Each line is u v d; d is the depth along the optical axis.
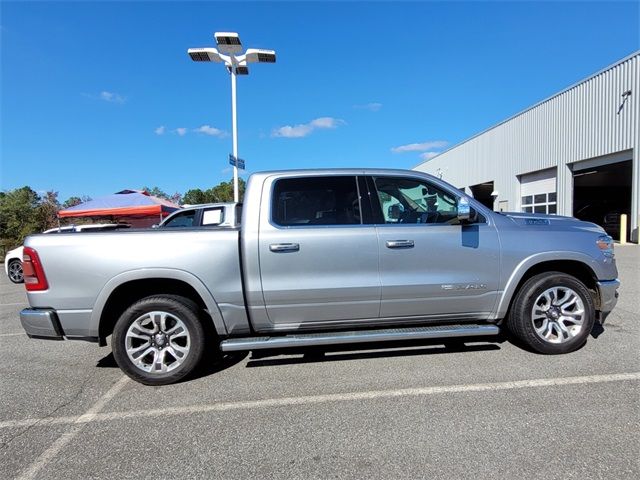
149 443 3.14
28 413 3.71
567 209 21.20
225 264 4.17
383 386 3.97
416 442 3.03
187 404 3.77
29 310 4.12
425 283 4.36
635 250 15.05
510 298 4.55
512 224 4.62
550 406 3.47
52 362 5.07
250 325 4.28
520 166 24.77
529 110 23.84
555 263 4.78
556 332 4.59
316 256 4.23
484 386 3.89
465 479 2.60
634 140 17.23
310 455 2.92
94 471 2.82
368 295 4.30
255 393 3.94
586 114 19.81
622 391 3.70
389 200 4.51
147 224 20.94
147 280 4.22
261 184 4.37
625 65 17.66
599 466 2.68
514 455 2.83
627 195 30.42
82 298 4.07
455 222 4.45
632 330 5.42
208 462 2.88
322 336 4.21
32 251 4.07
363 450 2.96
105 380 4.44
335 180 4.46
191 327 4.18
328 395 3.84
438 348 4.91
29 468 2.87
